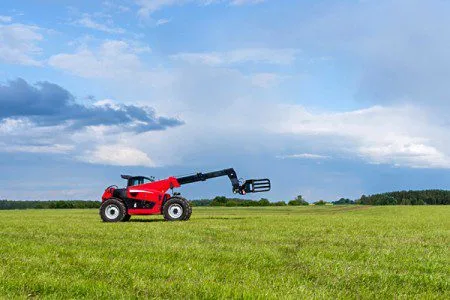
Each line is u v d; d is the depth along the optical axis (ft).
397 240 50.83
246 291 23.93
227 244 44.52
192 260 34.09
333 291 25.59
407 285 27.68
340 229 65.16
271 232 58.54
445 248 44.98
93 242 45.34
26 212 161.79
